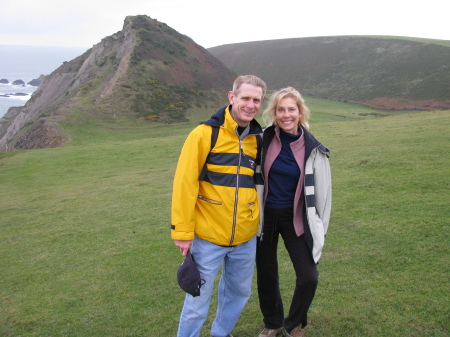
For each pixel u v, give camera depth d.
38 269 7.62
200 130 3.44
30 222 11.82
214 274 3.55
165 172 17.62
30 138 42.94
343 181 10.69
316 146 3.62
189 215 3.36
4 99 152.50
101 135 41.44
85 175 19.84
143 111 50.38
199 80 62.31
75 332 4.86
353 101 90.31
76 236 9.62
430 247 5.82
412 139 15.76
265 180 3.70
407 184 9.36
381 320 4.13
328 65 119.81
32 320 5.32
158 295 5.66
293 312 3.68
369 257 5.86
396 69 103.56
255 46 145.62
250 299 5.05
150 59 63.28
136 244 8.33
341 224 7.43
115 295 5.86
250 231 3.56
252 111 3.43
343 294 4.82
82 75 68.81
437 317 4.04
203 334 4.38
